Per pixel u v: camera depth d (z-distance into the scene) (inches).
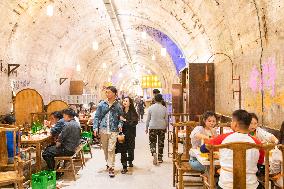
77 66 814.5
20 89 533.0
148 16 609.3
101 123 336.8
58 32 604.4
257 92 305.7
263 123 292.4
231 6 328.2
